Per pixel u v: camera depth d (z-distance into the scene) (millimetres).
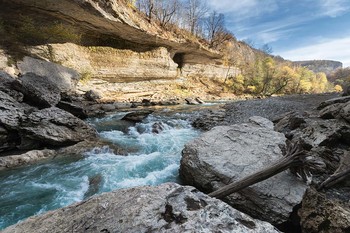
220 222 2068
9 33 18109
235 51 61969
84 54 23359
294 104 17844
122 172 7414
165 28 35125
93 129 11023
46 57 19906
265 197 4840
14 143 8820
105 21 21703
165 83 33031
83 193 6188
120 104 20484
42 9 18844
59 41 20906
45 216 2615
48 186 6492
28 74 14734
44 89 14188
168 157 8789
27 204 5645
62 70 19297
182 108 20734
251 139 7191
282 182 5047
